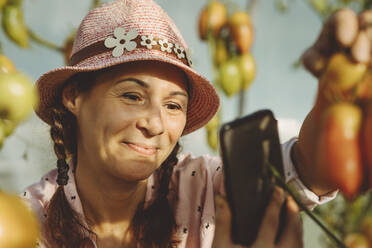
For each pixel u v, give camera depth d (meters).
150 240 1.02
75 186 1.04
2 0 1.56
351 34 0.56
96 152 0.93
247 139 0.69
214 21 1.97
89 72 0.95
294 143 0.92
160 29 0.96
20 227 0.49
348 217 1.03
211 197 1.06
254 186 0.67
